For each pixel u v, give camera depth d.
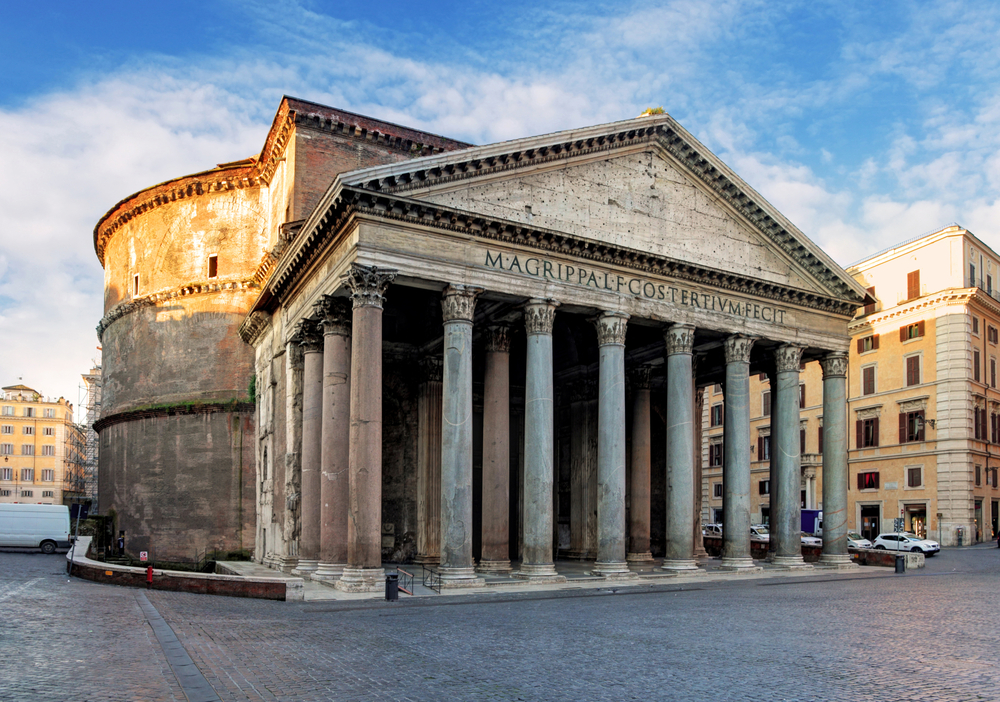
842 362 37.19
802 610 21.56
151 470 45.66
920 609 21.81
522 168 29.05
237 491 43.06
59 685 11.84
